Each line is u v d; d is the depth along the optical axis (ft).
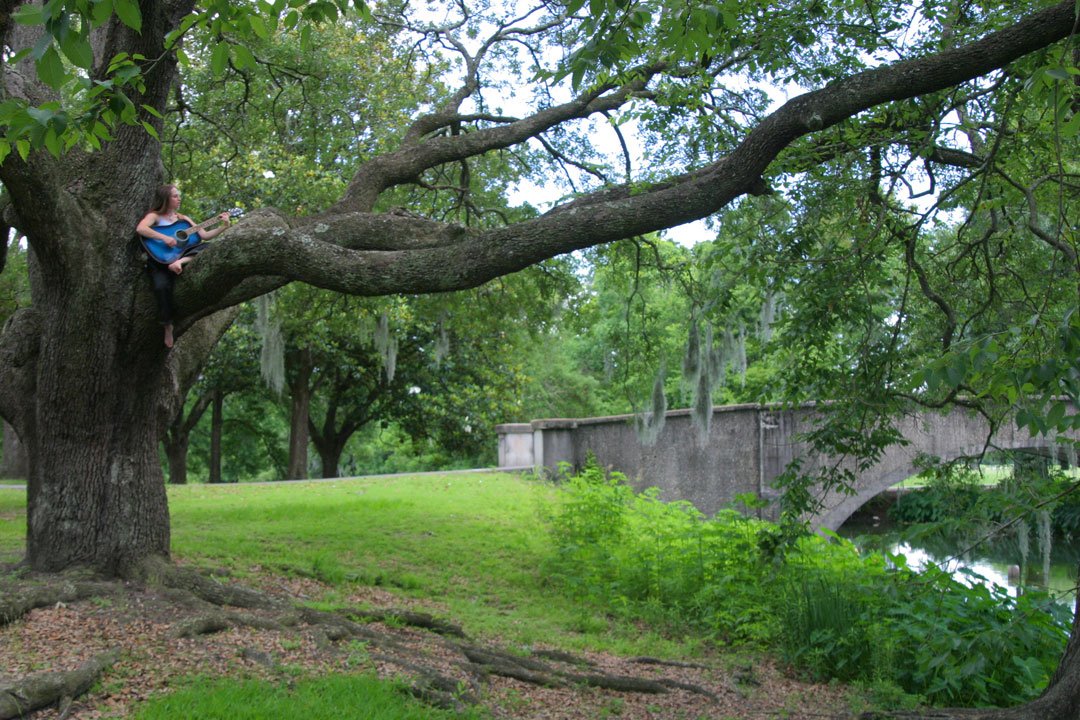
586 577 37.63
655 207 21.38
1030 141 28.81
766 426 62.13
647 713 23.06
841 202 30.78
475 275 21.63
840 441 30.89
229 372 85.30
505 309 51.90
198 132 49.80
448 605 33.40
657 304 66.44
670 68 32.94
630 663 28.58
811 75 30.81
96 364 25.94
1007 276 32.22
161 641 20.97
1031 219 24.11
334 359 89.45
